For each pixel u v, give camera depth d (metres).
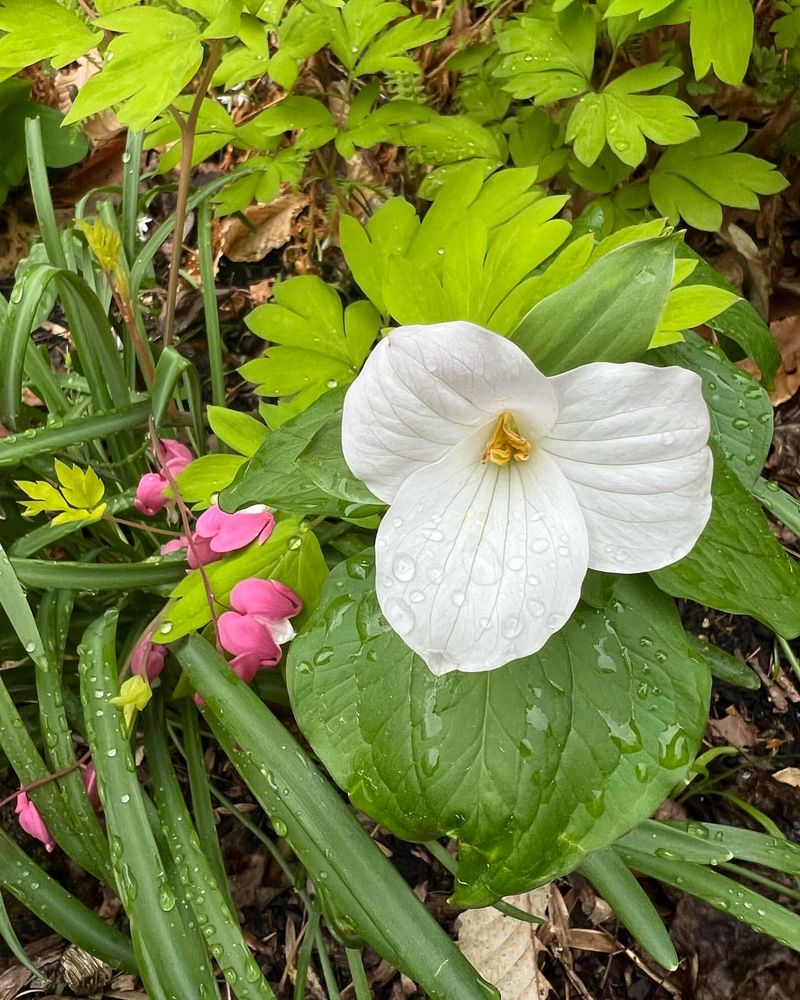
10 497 0.33
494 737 0.23
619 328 0.19
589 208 0.38
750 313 0.33
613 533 0.20
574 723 0.23
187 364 0.29
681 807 0.37
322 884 0.24
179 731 0.39
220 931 0.24
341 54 0.35
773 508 0.30
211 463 0.28
